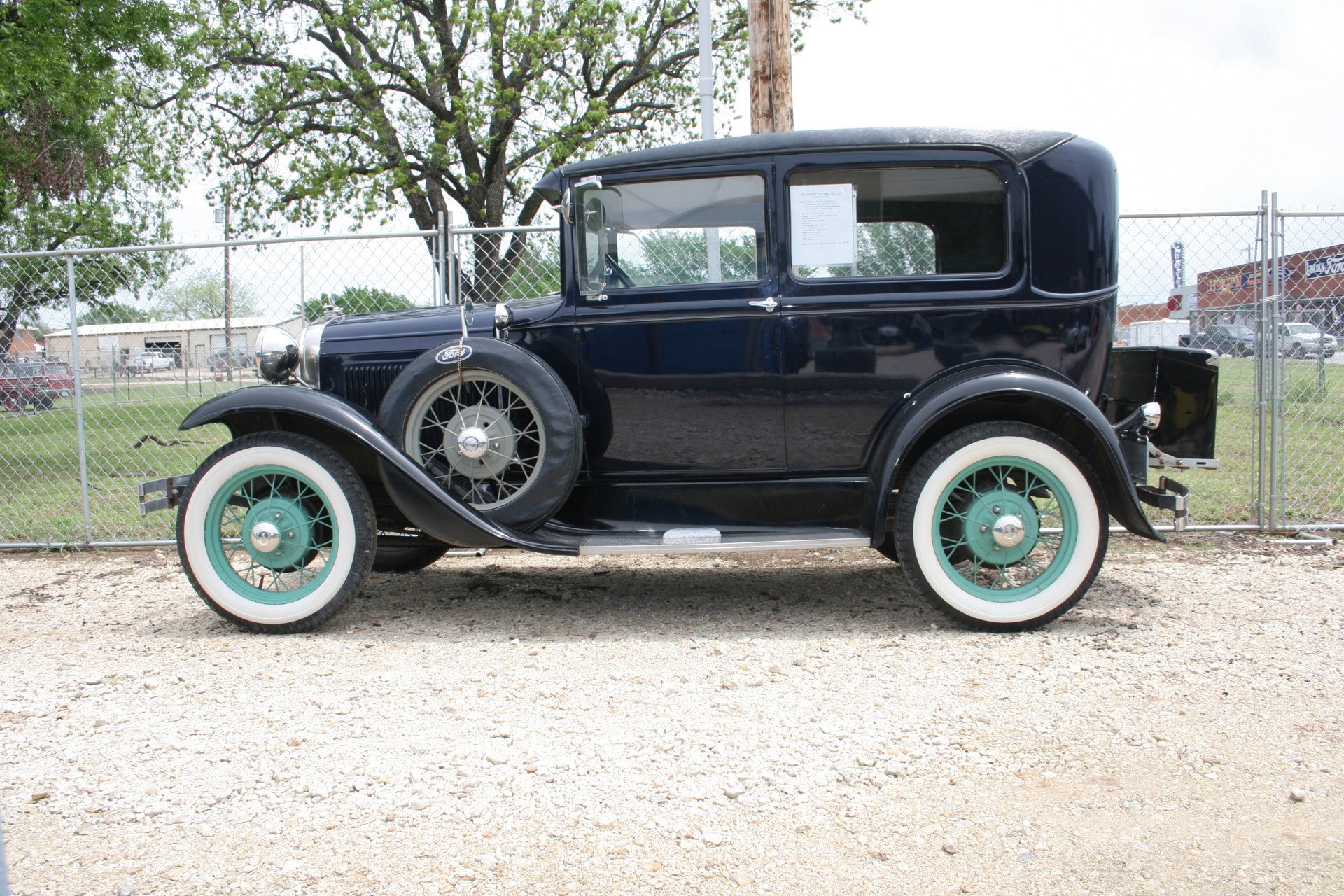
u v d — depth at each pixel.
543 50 14.39
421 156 15.70
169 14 13.40
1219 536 5.36
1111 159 3.88
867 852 2.11
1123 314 5.34
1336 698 2.94
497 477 4.08
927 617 4.02
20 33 11.65
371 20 14.95
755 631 3.86
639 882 2.00
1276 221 5.18
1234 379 5.46
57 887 2.01
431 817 2.30
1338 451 7.92
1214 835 2.16
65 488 8.09
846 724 2.82
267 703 3.09
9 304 6.84
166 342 6.27
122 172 16.34
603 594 4.59
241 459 3.89
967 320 3.85
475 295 5.70
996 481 3.83
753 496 4.03
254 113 15.77
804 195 3.90
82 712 3.04
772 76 5.92
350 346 4.33
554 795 2.40
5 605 4.56
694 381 3.97
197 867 2.09
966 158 3.84
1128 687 3.07
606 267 4.03
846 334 3.89
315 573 4.48
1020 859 2.07
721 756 2.61
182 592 4.77
